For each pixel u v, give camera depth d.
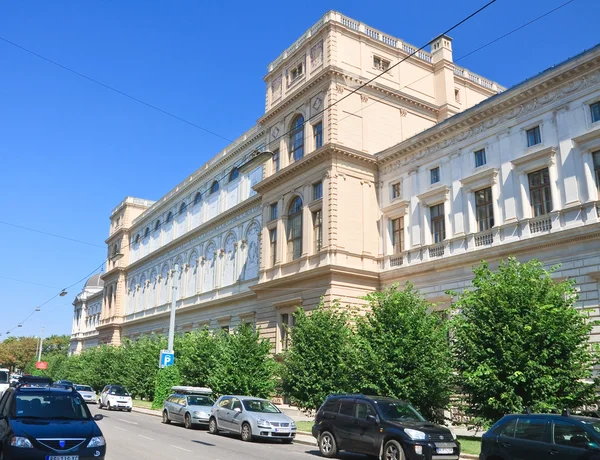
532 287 19.56
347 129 37.91
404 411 17.31
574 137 26.42
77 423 12.95
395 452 15.64
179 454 16.97
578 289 24.88
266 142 45.66
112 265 87.50
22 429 12.10
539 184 28.02
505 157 29.75
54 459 11.77
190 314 58.56
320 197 38.03
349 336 24.66
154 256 71.94
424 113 42.69
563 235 25.58
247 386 32.91
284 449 20.22
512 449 12.44
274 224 42.59
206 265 57.88
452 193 32.72
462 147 32.56
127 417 33.34
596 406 20.95
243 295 47.97
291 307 38.75
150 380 49.28
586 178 25.64
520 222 28.17
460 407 20.77
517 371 18.20
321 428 18.59
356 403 17.91
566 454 11.39
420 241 34.41
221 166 57.44
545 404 17.55
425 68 44.06
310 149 39.41
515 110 29.66
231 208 52.47
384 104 40.47
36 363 95.00
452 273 31.47
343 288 35.28
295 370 28.06
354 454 18.98
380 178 38.56
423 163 35.19
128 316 78.31
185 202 66.06
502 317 19.36
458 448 15.88
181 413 28.17
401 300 23.28
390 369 21.67
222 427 24.22
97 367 63.06
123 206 86.00
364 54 40.28
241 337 34.53
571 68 26.66
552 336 18.55
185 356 40.94
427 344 21.77
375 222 37.94
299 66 43.03
